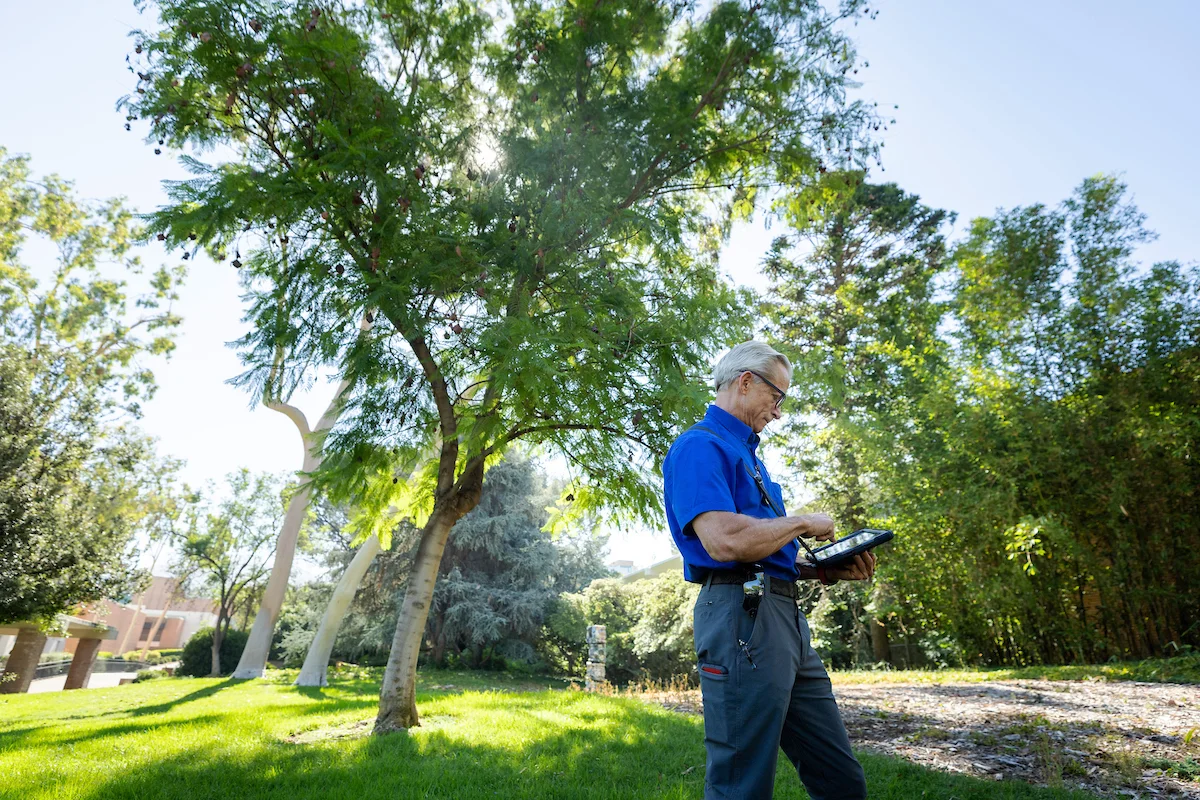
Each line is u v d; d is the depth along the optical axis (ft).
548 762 13.88
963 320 39.45
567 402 17.90
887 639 52.54
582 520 25.75
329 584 83.66
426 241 17.61
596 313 18.25
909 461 38.91
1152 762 12.28
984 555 36.17
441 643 77.46
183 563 97.14
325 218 17.54
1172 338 32.30
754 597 5.37
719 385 6.59
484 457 21.27
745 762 5.04
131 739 18.20
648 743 15.80
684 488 5.52
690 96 23.07
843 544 6.27
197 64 17.44
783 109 23.50
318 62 17.44
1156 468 31.68
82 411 56.90
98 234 68.28
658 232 20.74
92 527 55.67
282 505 96.58
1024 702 20.16
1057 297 35.24
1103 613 33.88
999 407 34.83
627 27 21.81
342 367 17.47
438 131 20.03
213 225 16.81
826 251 61.31
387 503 24.21
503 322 17.17
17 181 65.98
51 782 12.58
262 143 19.45
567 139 19.94
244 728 20.08
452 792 11.69
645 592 70.13
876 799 10.71
